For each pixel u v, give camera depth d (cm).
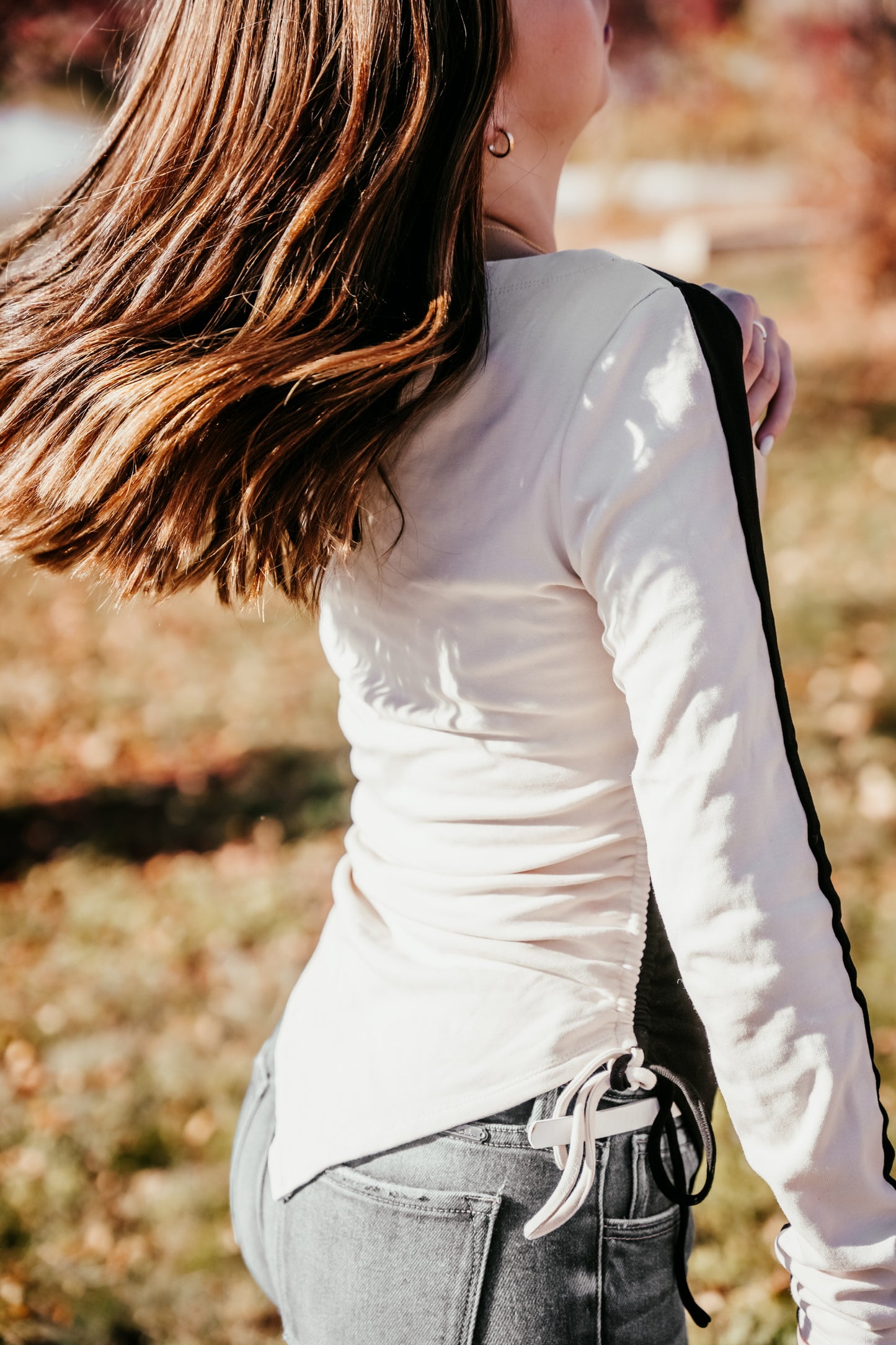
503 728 91
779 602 593
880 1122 82
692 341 82
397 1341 93
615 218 2011
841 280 1079
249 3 92
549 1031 91
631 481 80
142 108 104
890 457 791
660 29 1352
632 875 93
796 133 1114
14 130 685
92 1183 290
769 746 79
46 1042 341
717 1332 229
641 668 80
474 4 86
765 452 103
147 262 94
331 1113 97
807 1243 84
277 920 385
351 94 87
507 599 88
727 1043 81
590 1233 92
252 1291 257
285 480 88
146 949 378
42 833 460
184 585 98
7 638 676
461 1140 91
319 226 86
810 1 1042
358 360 82
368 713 101
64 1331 251
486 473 87
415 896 98
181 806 468
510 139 97
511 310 89
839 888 353
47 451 92
